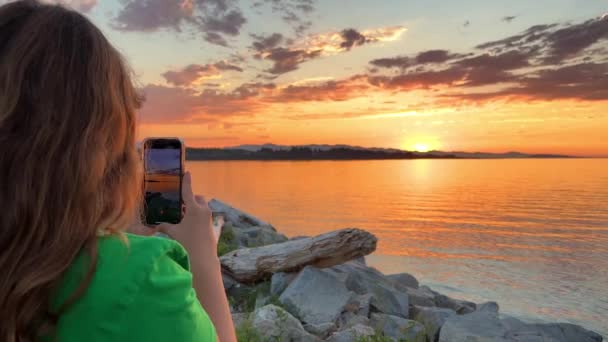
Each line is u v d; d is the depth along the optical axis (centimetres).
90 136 90
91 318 82
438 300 1401
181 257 96
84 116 90
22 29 91
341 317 886
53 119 87
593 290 4662
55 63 90
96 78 94
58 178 85
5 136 85
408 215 15825
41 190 83
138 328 83
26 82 88
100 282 84
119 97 100
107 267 85
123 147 101
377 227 12194
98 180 90
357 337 733
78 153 88
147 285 84
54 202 84
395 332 866
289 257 1035
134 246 89
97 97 93
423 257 7100
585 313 3472
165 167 129
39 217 82
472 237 10644
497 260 7081
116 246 88
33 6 97
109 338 82
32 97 87
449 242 9494
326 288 928
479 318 878
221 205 2019
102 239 88
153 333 83
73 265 86
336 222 13012
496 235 11219
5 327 80
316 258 1035
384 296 1059
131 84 107
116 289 83
